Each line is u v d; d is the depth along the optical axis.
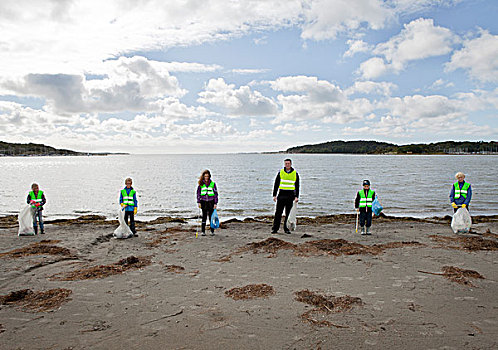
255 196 27.80
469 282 5.77
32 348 3.68
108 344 3.77
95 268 6.77
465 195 10.85
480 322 4.25
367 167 76.81
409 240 9.59
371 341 3.79
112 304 4.94
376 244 9.02
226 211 20.84
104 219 17.48
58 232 11.65
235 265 7.05
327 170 64.56
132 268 6.82
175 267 6.92
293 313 4.57
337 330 4.06
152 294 5.35
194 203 24.31
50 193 30.61
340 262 7.17
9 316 4.52
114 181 44.00
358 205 10.78
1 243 9.45
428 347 3.64
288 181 11.00
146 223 15.12
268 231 11.83
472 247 8.44
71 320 4.39
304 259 7.46
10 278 6.15
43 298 5.18
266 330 4.08
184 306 4.85
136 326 4.22
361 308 4.72
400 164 94.00
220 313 4.60
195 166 94.00
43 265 7.04
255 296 5.21
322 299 5.04
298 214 19.56
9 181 44.22
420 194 28.27
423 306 4.78
